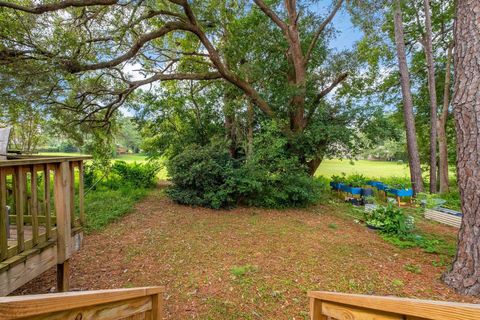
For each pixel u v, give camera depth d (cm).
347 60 870
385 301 98
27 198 312
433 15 1059
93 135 890
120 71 766
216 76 859
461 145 303
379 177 1189
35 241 232
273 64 957
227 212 656
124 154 1448
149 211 648
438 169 1158
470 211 294
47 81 567
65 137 841
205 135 1041
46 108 679
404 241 457
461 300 277
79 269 342
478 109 288
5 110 621
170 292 289
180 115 1068
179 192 721
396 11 820
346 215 656
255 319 244
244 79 902
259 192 709
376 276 328
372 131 860
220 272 335
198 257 381
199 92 1095
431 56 973
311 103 905
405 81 912
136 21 650
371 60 1019
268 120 841
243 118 888
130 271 338
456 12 306
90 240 446
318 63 973
